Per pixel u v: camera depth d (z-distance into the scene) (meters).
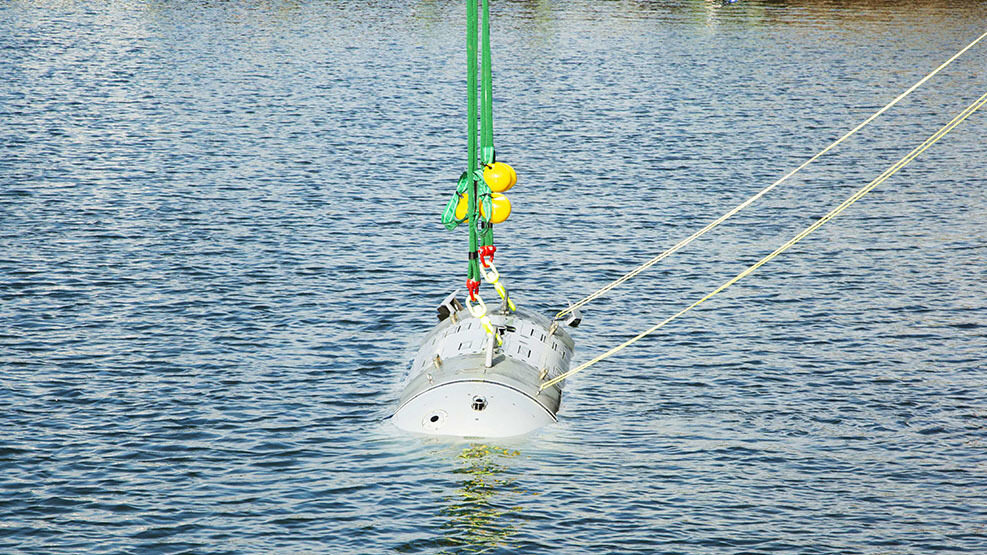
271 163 141.25
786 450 63.25
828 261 103.38
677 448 62.97
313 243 106.81
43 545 51.78
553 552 51.66
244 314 86.44
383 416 66.44
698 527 54.19
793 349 80.38
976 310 89.50
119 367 74.56
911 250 107.06
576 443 62.69
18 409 67.00
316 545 52.06
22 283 92.00
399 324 85.06
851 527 54.66
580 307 90.00
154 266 97.94
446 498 56.25
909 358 78.75
